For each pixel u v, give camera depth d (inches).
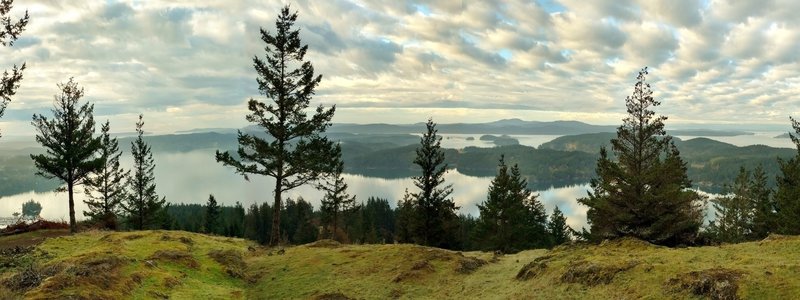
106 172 1797.5
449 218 1718.8
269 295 703.7
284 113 1286.9
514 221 1905.8
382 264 812.0
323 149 1298.0
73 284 531.8
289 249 1069.1
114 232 1087.6
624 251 676.7
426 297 641.0
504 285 636.1
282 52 1275.8
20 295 527.5
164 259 748.0
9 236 1378.0
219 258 838.5
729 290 419.5
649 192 890.7
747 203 2004.2
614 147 954.1
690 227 879.7
